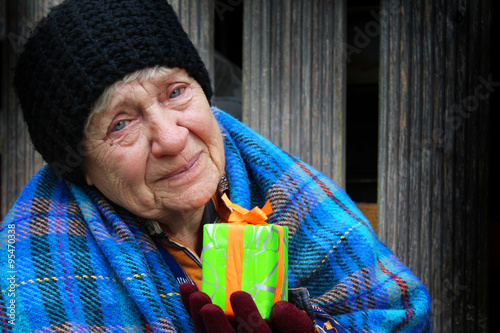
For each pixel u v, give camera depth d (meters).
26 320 0.84
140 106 0.85
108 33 0.83
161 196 0.90
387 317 1.01
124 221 0.96
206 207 1.03
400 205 1.54
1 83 1.70
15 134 1.65
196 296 0.79
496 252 1.74
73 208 0.98
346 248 1.06
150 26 0.85
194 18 1.59
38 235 0.91
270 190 1.09
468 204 1.52
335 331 0.92
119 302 0.90
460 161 1.52
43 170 1.04
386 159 1.54
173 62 0.85
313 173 1.17
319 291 1.05
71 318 0.85
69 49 0.83
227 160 1.09
